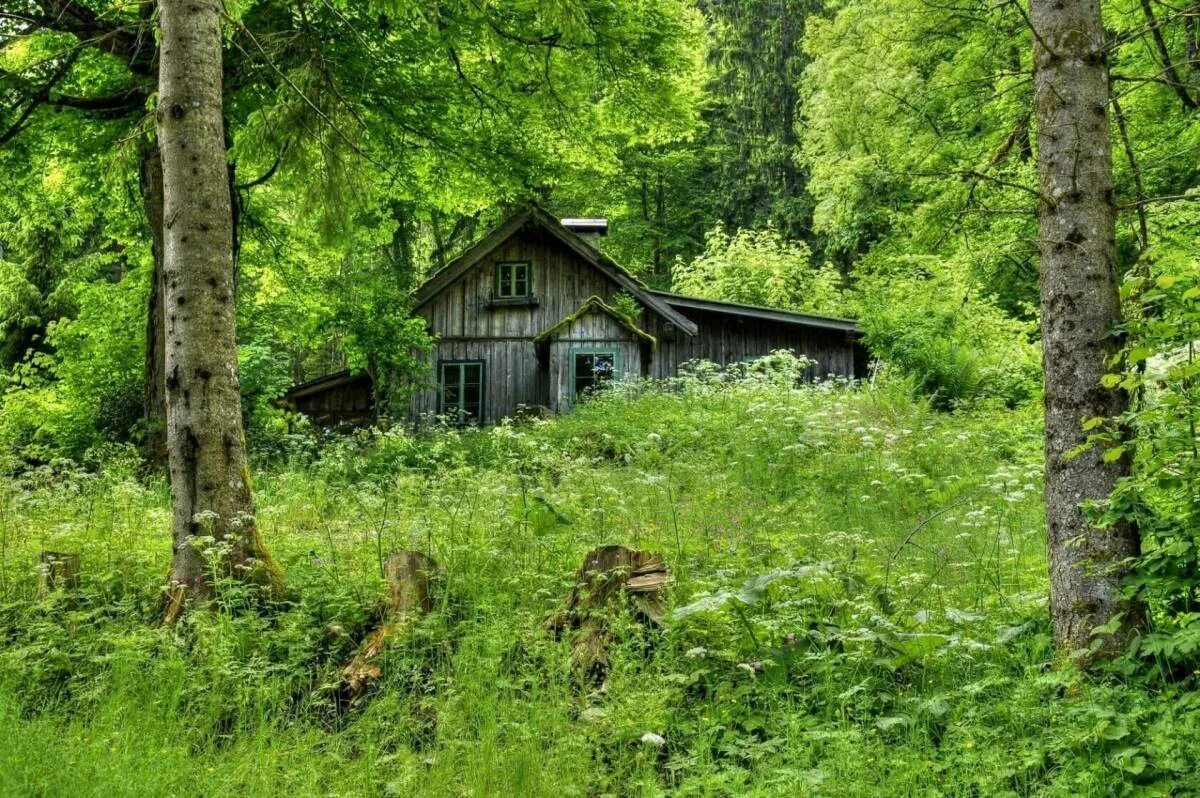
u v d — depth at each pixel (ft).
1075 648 16.11
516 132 54.08
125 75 47.03
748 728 15.88
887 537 27.78
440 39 44.01
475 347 75.25
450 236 115.14
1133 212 19.02
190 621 18.34
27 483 31.45
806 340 75.51
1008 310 80.33
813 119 110.73
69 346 62.95
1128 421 15.01
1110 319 16.35
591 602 19.39
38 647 18.19
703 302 74.84
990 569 23.09
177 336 21.42
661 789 14.26
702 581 20.08
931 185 54.90
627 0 46.42
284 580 21.99
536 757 14.73
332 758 15.30
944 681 16.63
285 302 69.31
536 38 44.52
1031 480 32.65
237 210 47.39
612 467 40.65
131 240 57.00
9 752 14.19
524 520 24.88
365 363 69.51
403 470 39.32
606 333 72.43
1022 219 39.55
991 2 27.55
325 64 25.93
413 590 20.53
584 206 128.47
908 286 83.66
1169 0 37.42
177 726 16.03
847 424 42.78
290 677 17.76
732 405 50.52
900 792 13.38
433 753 15.61
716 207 129.08
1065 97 16.70
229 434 21.62
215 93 21.91
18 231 82.43
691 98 53.83
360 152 25.91
